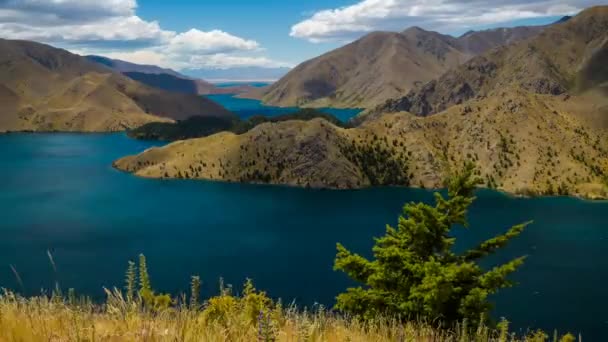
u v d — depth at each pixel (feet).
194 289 30.94
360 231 604.49
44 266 436.76
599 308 350.02
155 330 25.44
